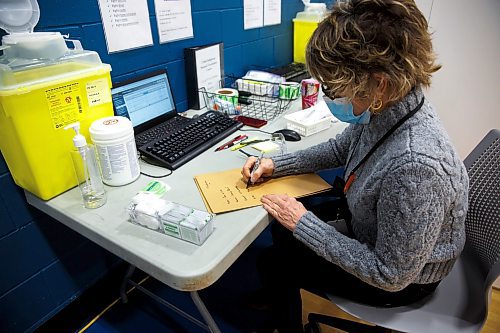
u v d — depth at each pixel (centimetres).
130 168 94
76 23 110
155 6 135
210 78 162
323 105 141
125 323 143
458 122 177
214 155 112
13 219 110
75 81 88
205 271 66
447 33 163
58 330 136
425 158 65
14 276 116
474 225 97
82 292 141
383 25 65
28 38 85
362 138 89
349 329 128
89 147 90
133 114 120
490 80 161
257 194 93
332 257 79
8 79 78
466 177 73
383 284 73
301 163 104
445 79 172
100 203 87
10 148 88
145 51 136
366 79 69
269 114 150
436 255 79
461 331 82
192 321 129
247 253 181
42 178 87
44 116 83
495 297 157
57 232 124
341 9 70
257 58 206
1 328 118
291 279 103
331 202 122
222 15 170
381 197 71
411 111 73
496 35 152
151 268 69
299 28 228
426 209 65
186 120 133
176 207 79
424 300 90
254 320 143
